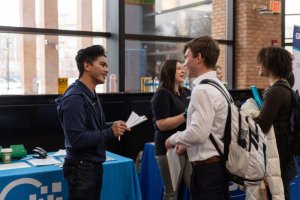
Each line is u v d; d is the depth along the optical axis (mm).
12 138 3809
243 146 1831
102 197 2516
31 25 4516
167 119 2658
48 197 2396
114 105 4340
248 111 2254
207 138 1817
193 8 5961
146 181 3311
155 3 5457
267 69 2254
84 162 2072
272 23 6496
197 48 1891
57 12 4691
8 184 2258
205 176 1833
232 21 6391
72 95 2039
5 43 4355
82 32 4898
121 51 5070
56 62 4734
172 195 2781
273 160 2154
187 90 3064
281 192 2156
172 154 2543
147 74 5391
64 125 2041
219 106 1802
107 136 2078
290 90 2207
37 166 2510
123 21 5066
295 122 2225
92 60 2115
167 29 5648
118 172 2600
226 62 6453
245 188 2066
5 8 4316
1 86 4363
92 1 4977
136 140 4488
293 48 4426
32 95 3850
